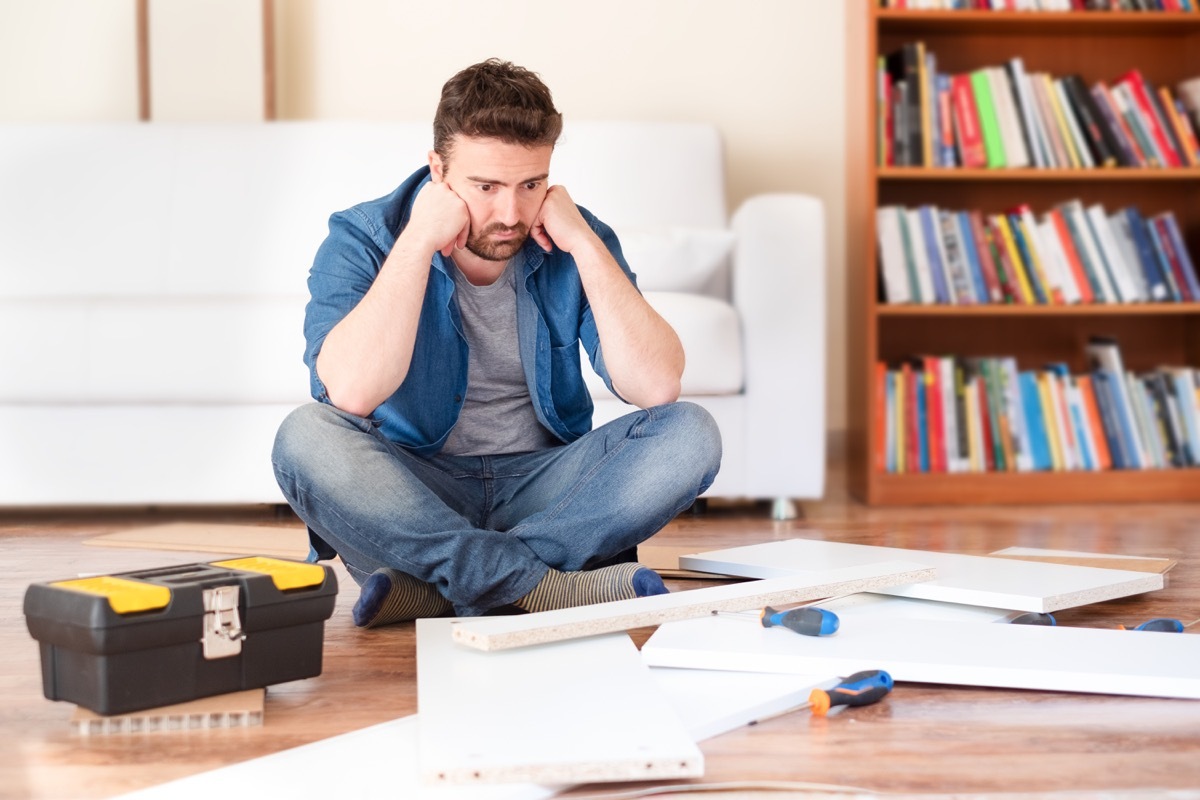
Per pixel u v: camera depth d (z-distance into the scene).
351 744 1.12
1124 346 3.65
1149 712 1.26
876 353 3.27
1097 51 3.60
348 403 1.62
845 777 1.07
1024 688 1.34
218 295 3.25
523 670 1.25
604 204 3.33
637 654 1.32
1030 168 3.34
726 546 2.41
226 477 2.80
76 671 1.21
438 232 1.63
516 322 1.83
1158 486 3.32
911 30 3.54
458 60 3.63
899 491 3.23
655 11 3.67
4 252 3.24
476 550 1.58
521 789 1.00
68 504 2.86
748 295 2.87
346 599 1.89
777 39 3.69
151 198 3.29
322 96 3.62
